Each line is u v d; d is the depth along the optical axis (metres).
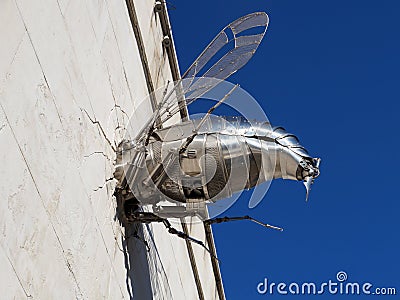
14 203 11.83
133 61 18.61
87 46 15.52
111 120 16.38
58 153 13.50
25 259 11.97
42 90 13.16
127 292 16.52
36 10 13.25
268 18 15.77
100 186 15.31
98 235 14.98
